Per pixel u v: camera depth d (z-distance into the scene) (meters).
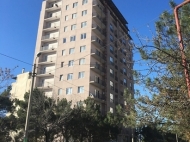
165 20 9.20
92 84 41.81
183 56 7.26
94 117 29.12
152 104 9.79
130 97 11.01
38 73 47.28
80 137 28.75
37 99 26.73
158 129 11.00
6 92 24.77
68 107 27.44
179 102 8.72
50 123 25.92
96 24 47.72
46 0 54.09
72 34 46.56
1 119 24.11
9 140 25.08
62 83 43.41
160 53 7.91
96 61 45.06
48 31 51.03
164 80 9.16
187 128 9.95
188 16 9.09
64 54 45.75
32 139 26.08
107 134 29.95
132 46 7.61
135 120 10.66
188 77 7.02
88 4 47.72
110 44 49.59
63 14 49.69
